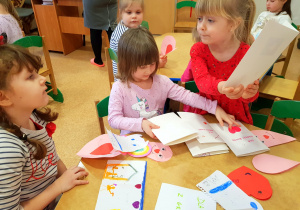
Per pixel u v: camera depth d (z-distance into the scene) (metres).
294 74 3.08
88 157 0.86
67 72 3.17
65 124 2.21
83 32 3.43
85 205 0.71
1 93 0.68
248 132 1.00
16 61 0.68
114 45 1.98
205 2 0.90
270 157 0.88
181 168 0.84
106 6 2.84
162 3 3.97
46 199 0.75
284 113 1.13
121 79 1.18
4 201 0.68
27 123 0.83
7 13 2.15
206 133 0.99
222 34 0.97
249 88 0.98
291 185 0.77
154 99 1.22
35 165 0.82
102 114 1.26
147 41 1.05
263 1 3.65
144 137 0.99
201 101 1.14
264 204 0.71
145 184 0.78
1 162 0.66
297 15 3.34
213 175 0.81
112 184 0.77
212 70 1.18
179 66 1.78
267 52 0.77
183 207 0.70
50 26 3.53
